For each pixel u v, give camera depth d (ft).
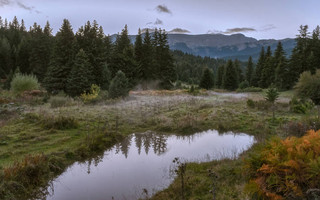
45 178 19.93
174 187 17.79
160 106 59.06
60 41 103.86
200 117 45.39
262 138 30.27
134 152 28.32
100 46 127.13
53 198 17.21
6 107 47.14
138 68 135.74
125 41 159.53
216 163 22.76
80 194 17.87
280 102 63.52
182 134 37.24
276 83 151.74
